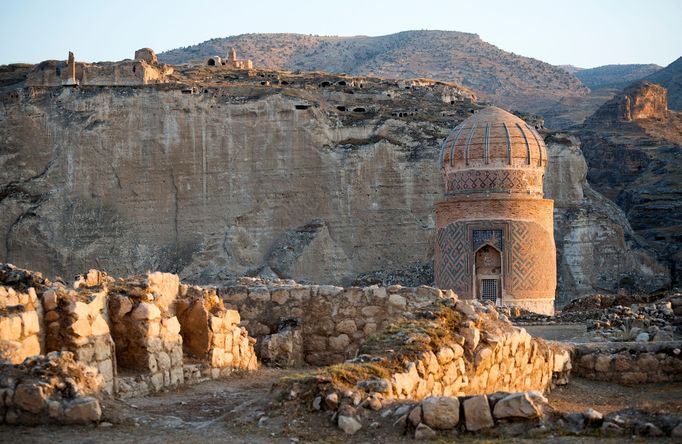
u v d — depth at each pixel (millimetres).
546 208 39219
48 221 109562
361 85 121938
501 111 40406
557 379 16547
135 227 110000
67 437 10133
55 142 111625
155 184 110500
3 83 119938
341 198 110125
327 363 17500
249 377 15570
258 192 110000
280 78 119438
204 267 108500
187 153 110562
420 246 109688
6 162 111438
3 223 109875
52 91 112938
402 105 117000
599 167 170875
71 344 12242
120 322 13578
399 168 110688
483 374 13672
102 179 110875
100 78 113562
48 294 12367
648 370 17172
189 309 15055
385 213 110188
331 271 108000
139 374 13445
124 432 10477
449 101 122875
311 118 110875
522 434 10289
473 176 39281
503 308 30453
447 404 10414
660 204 145000
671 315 24812
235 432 10594
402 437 10266
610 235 111688
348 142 111438
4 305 11836
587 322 26297
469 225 39094
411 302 17406
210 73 121062
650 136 178000
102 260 108812
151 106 111062
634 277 110625
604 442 10000
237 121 110938
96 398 11008
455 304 14453
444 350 12891
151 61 118625
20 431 10266
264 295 17750
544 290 39094
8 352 11297
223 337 15422
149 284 14312
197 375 14633
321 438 10297
